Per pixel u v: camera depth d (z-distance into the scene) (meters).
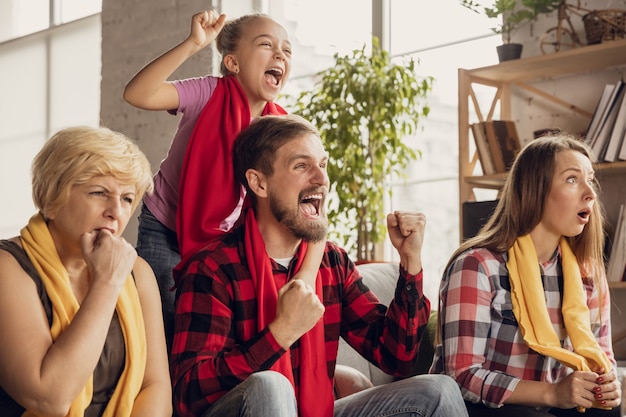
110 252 1.60
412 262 1.93
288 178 1.89
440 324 2.20
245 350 1.70
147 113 5.09
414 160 4.26
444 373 2.08
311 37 4.69
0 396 1.60
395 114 3.98
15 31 6.67
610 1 3.50
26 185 6.61
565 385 1.92
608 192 3.46
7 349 1.56
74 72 6.21
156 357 1.78
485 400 1.99
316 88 4.45
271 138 1.91
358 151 4.00
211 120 2.31
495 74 3.62
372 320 2.02
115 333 1.71
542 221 2.20
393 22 4.39
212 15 2.34
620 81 3.24
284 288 1.71
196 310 1.81
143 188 1.71
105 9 5.34
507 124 3.54
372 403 1.82
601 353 2.11
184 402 1.72
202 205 2.23
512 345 2.12
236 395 1.62
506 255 2.18
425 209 4.21
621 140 3.19
